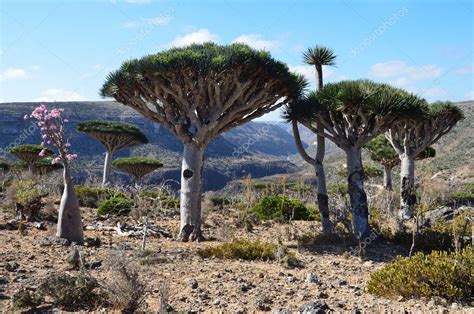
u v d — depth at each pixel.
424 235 12.43
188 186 12.51
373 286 6.92
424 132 19.52
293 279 7.73
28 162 28.73
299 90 13.70
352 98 12.30
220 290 6.79
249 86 12.76
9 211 14.25
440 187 22.72
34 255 8.58
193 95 12.50
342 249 11.52
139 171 29.48
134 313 5.39
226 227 13.38
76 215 10.10
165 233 13.02
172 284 7.05
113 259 6.09
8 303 5.55
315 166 13.65
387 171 25.41
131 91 12.71
